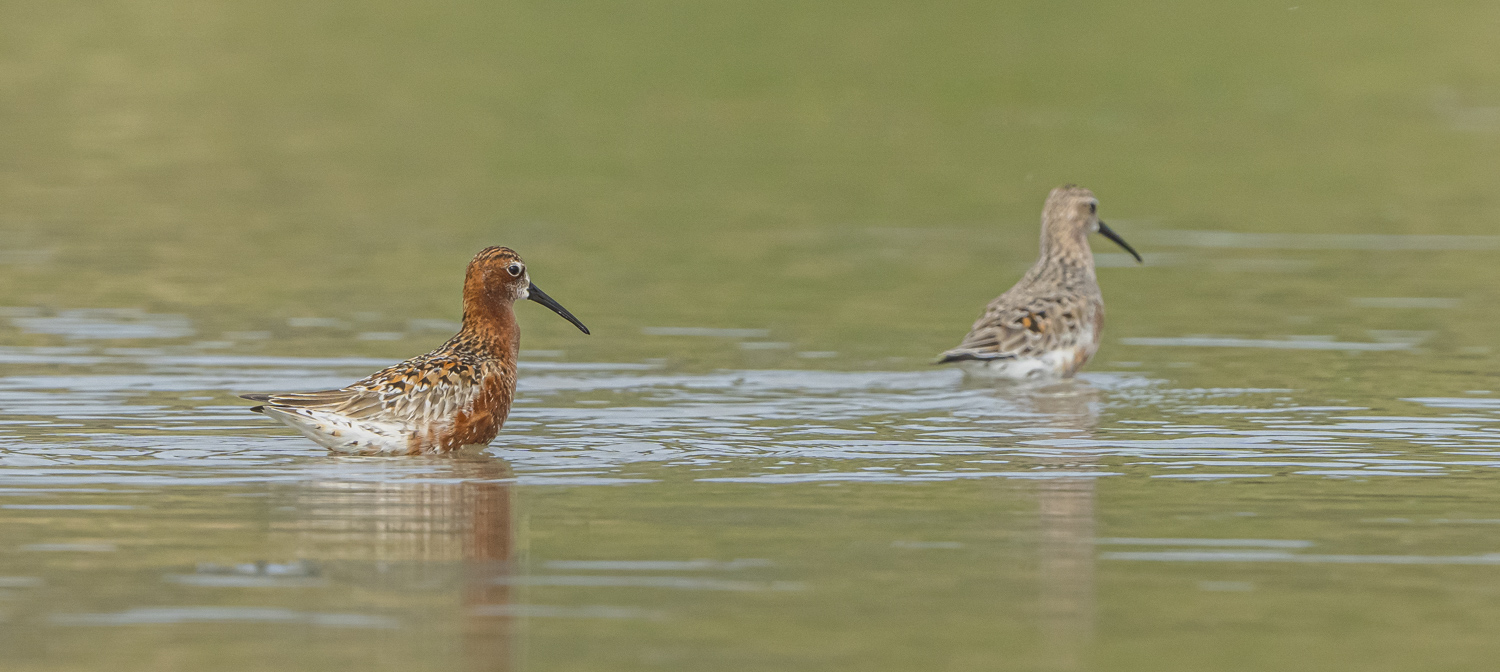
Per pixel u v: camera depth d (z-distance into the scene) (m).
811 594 10.54
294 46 43.91
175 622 9.90
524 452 14.55
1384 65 43.03
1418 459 14.32
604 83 41.00
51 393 16.69
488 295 15.15
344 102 38.50
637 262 24.95
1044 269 19.98
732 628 9.91
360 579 10.75
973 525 12.16
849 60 43.31
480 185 31.23
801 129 37.16
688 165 33.50
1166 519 12.36
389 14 47.19
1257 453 14.59
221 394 16.80
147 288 22.34
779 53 44.03
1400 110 39.00
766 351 19.44
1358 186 31.80
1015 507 12.69
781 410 16.48
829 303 22.36
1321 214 29.38
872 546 11.62
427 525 12.02
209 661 9.29
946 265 25.06
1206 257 25.89
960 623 10.03
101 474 13.47
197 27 45.47
